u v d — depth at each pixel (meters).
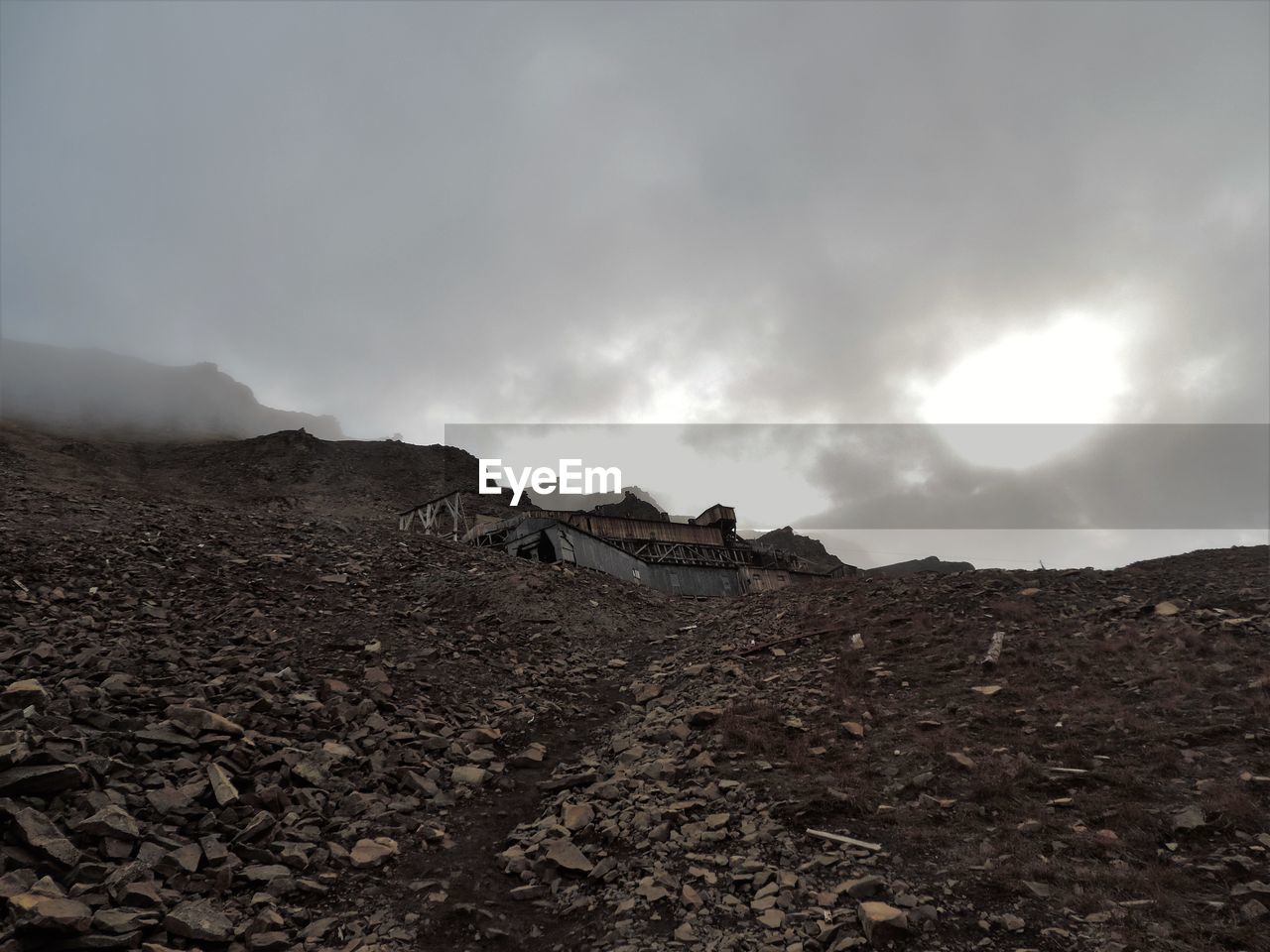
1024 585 21.92
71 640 13.27
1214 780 9.48
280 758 10.49
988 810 9.45
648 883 8.22
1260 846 8.01
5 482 27.62
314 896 7.96
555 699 16.62
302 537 26.94
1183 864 7.88
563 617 23.17
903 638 18.08
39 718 9.27
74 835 7.61
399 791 10.91
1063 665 14.88
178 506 28.92
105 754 9.26
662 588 43.09
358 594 21.55
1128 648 15.45
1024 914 7.19
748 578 50.91
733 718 13.44
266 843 8.67
